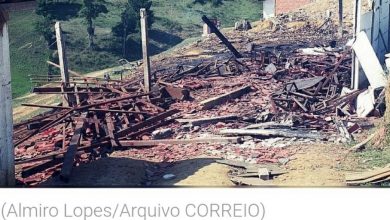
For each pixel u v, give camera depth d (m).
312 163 13.02
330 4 36.31
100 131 15.32
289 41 30.97
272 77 22.03
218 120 16.64
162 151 14.26
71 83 21.06
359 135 15.05
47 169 13.19
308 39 31.36
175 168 13.21
